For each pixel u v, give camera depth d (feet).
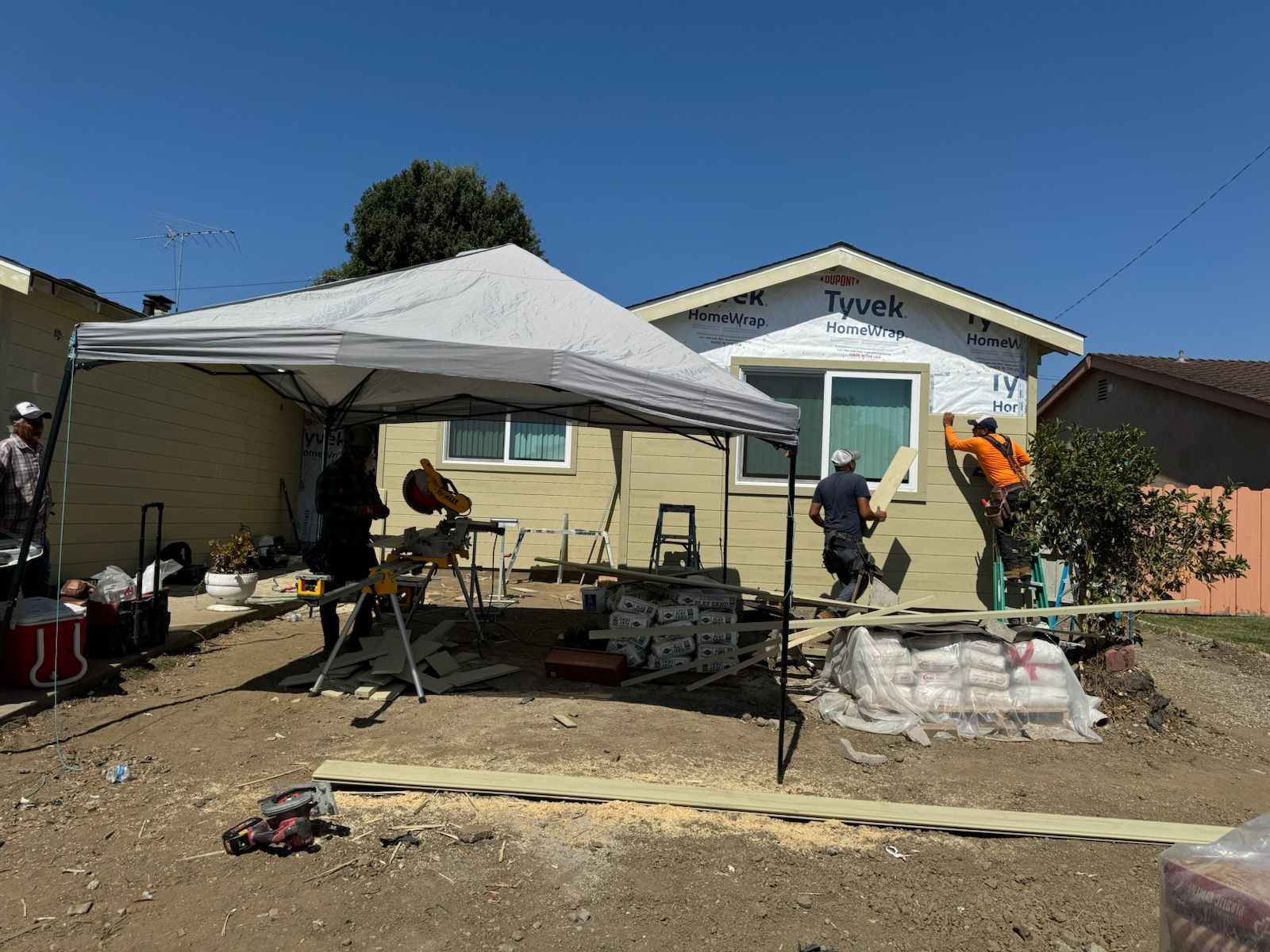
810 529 27.96
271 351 14.43
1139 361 58.18
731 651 20.54
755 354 28.02
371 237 68.64
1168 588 19.08
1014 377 27.94
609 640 21.04
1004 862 11.39
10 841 10.69
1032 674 17.60
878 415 28.09
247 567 27.61
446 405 27.35
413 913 9.34
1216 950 6.88
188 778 12.87
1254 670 24.84
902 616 18.75
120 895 9.52
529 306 17.94
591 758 14.29
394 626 24.48
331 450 47.42
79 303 25.59
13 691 16.02
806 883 10.47
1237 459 45.42
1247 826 7.62
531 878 10.21
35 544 18.70
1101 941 9.54
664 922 9.43
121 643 18.85
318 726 15.46
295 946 8.69
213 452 36.60
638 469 28.17
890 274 27.58
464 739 14.98
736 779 13.82
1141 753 16.42
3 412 23.39
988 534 27.48
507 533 38.32
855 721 17.24
